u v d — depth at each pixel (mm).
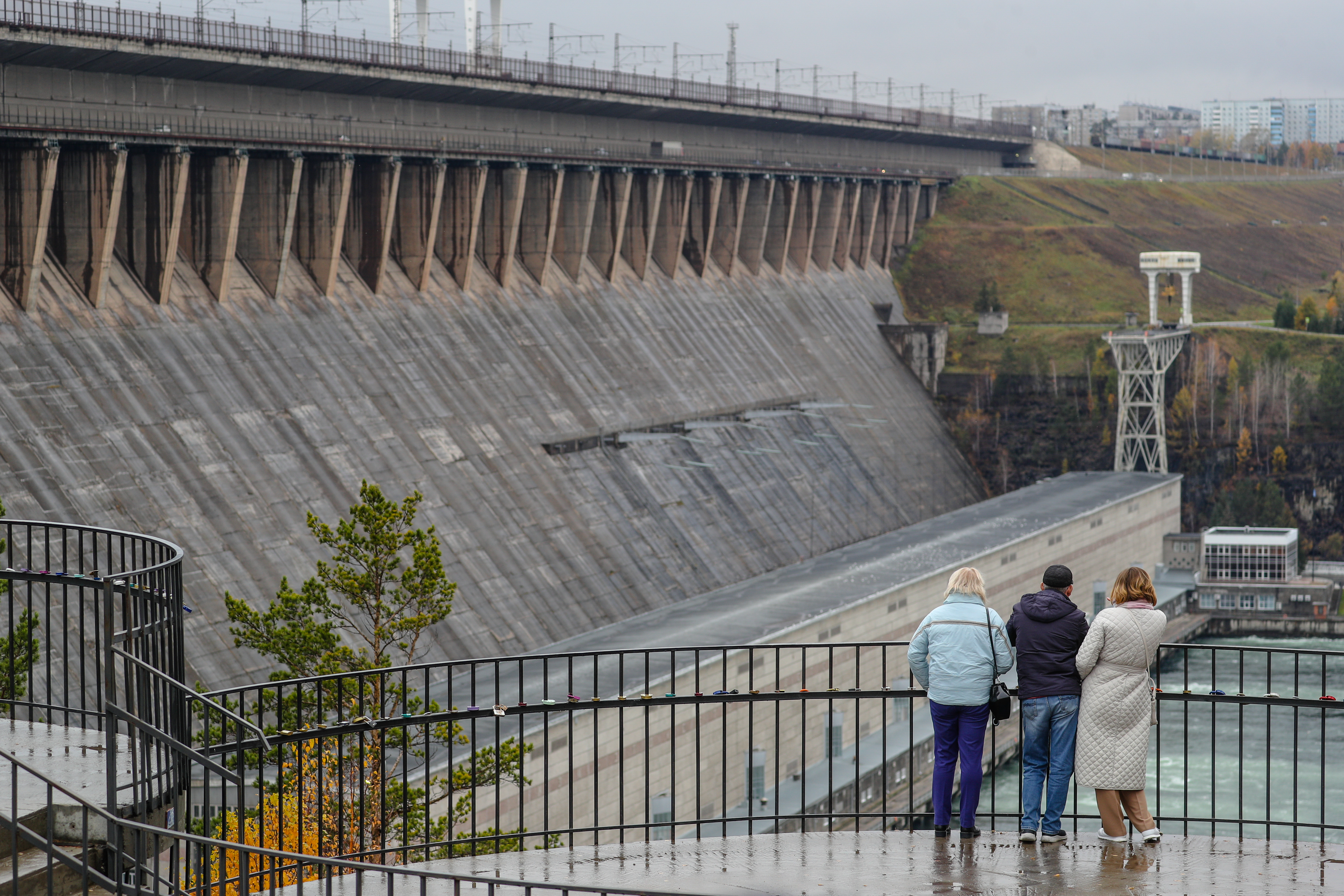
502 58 142250
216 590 80312
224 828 15422
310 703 48438
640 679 73812
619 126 164375
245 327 100750
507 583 97312
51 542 74250
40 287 89188
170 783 16547
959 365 198625
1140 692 18203
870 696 19297
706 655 79625
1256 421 189875
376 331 111438
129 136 91812
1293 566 158500
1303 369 191875
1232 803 80625
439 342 116125
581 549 106375
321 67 117875
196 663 75000
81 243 92375
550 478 111250
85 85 101375
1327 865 17484
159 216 96188
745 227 178125
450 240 125438
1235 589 153375
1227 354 194875
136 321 93625
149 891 14281
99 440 83438
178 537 81812
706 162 166500
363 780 18203
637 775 69875
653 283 154500
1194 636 149250
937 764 18891
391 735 42562
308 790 38031
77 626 66500
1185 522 190250
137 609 17734
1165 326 189000
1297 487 188125
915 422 182500
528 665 81375
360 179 115312
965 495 179500
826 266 196250
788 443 147375
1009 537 121812
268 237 105188
